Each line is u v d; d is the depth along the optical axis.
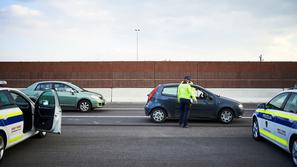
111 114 13.58
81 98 14.40
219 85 22.72
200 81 22.75
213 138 8.38
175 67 22.80
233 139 8.26
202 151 6.95
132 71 22.80
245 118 12.39
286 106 6.55
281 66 22.62
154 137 8.47
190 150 7.03
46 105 7.24
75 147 7.28
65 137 8.42
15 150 6.99
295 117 5.93
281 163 6.05
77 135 8.70
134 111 14.82
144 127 10.09
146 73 22.80
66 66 22.78
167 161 6.15
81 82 22.75
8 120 6.21
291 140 6.01
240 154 6.70
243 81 22.70
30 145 7.47
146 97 21.55
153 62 22.80
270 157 6.48
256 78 22.69
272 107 7.22
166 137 8.48
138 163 6.00
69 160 6.20
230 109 10.98
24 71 22.70
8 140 6.21
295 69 22.56
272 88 22.56
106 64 22.80
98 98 14.73
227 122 10.95
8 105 6.46
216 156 6.54
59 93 14.35
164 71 22.80
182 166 5.82
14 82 22.72
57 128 7.26
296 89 6.71
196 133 9.08
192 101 10.08
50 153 6.74
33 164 5.93
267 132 7.26
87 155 6.58
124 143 7.71
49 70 22.75
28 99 7.34
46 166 5.80
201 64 22.78
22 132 6.79
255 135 8.12
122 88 21.84
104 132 9.18
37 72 22.73
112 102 20.38
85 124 10.67
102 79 22.78
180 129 9.74
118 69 22.80
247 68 22.70
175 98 11.01
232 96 21.84
